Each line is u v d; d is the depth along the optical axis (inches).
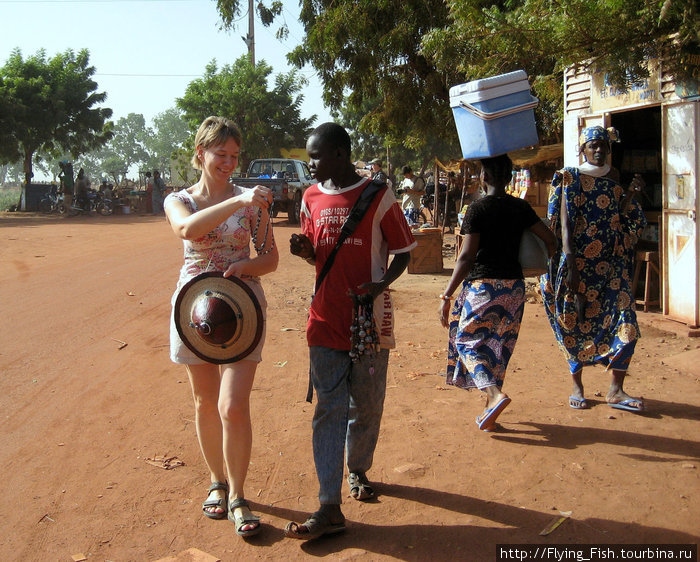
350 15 578.2
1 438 184.1
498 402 170.1
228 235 139.8
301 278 446.3
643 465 164.9
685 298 289.0
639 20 250.1
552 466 164.9
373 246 139.1
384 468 165.2
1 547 131.9
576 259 197.9
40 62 1393.9
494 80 168.9
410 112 635.5
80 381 229.6
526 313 331.0
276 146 1587.1
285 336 290.8
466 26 294.4
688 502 147.0
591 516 141.9
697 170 278.2
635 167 362.6
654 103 294.8
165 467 166.6
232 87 1565.0
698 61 259.6
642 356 254.7
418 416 197.8
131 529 138.9
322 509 132.6
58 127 1393.9
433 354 263.1
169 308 343.6
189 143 1589.6
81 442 181.3
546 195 571.5
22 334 285.9
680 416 195.8
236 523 135.3
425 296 382.3
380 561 127.1
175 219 135.3
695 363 238.7
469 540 133.7
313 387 143.4
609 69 273.7
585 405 203.2
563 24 259.4
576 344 202.5
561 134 624.4
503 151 171.0
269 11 706.2
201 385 144.6
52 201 1251.8
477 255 178.2
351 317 137.9
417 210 714.2
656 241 341.4
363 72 605.3
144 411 203.2
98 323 308.7
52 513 144.9
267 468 165.9
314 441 137.9
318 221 141.2
